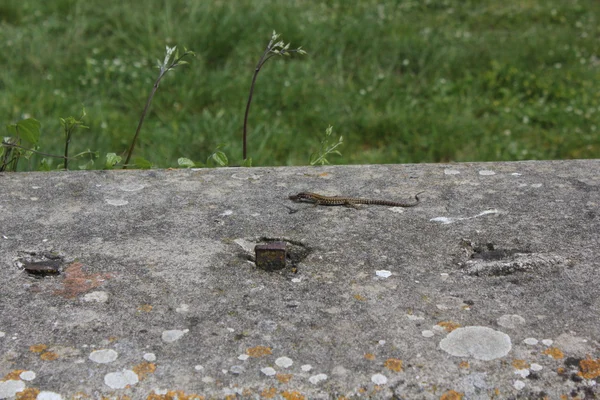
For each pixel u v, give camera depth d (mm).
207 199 1636
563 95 3580
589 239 1518
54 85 3461
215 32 3938
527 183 1681
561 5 4824
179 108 3348
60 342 1334
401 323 1362
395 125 3215
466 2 4789
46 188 1662
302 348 1329
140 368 1303
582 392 1277
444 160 3037
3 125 2941
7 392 1273
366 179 1709
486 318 1369
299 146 3066
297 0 4492
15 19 4148
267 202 1628
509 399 1272
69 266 1463
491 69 3840
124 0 4305
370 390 1280
